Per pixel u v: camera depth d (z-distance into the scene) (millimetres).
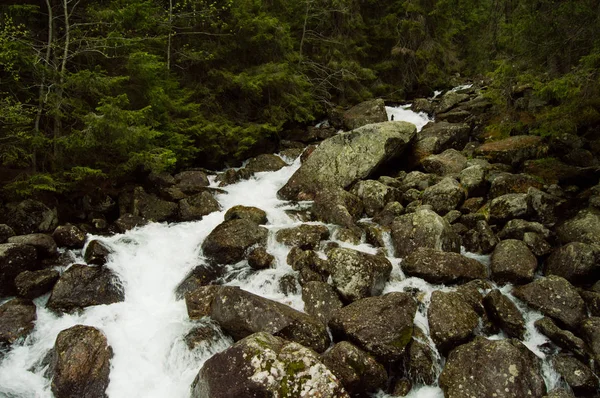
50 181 8883
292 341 5859
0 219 8430
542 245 7918
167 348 6328
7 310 6531
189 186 11773
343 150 12578
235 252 8383
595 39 9461
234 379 4984
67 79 9336
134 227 9562
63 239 8141
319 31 21688
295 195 12117
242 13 15555
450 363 5824
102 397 5582
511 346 5750
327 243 8695
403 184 11883
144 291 7781
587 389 5488
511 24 12055
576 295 6598
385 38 23156
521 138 12742
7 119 8469
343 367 5539
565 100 10539
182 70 15156
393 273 7852
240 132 14922
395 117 18750
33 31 10312
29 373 5910
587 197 9125
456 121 16750
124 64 11289
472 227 9188
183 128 13320
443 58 24266
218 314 6574
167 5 14859
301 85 17547
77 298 7098
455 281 7512
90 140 9062
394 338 5988
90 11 10828
